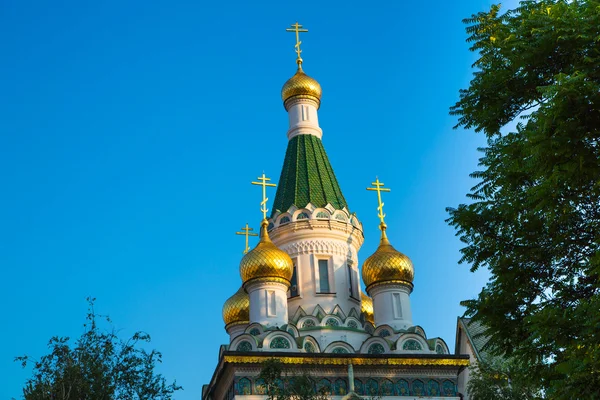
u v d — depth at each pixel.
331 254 49.25
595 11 23.00
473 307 25.55
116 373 32.38
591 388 20.53
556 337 21.98
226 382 43.22
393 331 45.41
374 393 42.47
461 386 51.53
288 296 48.22
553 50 23.70
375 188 51.28
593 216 24.19
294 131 54.69
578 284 24.53
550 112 21.70
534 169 22.81
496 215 25.58
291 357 42.06
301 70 57.06
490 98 25.36
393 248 48.62
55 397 30.38
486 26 25.97
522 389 32.34
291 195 51.19
